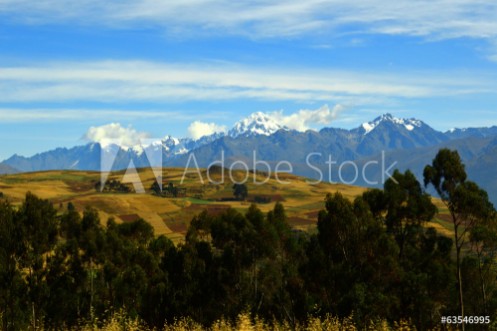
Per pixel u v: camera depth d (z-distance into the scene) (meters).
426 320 42.81
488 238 42.75
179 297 48.66
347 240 42.97
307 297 43.78
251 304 50.47
